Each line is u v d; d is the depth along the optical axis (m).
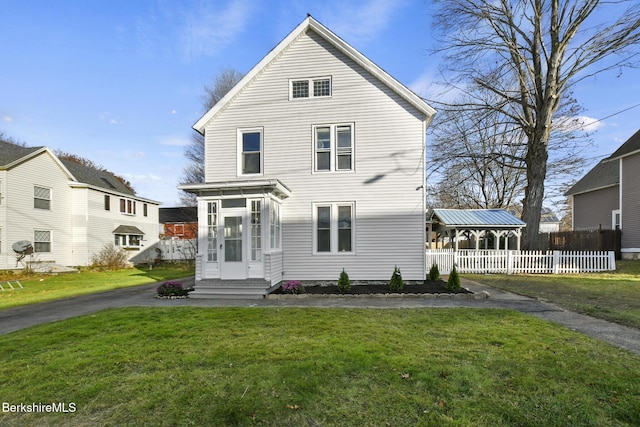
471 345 4.65
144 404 3.19
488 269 14.03
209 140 11.55
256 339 5.05
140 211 27.61
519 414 2.91
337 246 10.91
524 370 3.77
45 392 3.47
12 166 17.67
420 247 10.61
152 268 22.44
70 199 21.36
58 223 20.42
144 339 5.16
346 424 2.82
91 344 4.96
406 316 6.46
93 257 21.83
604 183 21.41
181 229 38.66
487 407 3.02
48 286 13.06
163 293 9.53
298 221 11.05
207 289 9.38
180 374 3.82
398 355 4.27
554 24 13.94
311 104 11.12
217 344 4.85
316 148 11.11
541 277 12.54
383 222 10.75
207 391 3.40
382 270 10.71
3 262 17.25
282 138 11.23
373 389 3.38
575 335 5.08
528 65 15.10
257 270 9.73
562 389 3.33
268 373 3.78
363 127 10.91
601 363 3.97
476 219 15.30
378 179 10.80
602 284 10.65
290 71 11.25
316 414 2.97
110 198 24.03
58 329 5.84
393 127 10.80
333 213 10.93
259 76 11.40
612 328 5.55
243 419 2.90
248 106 11.41
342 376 3.68
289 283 9.54
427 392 3.31
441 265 14.16
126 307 7.91
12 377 3.84
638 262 16.11
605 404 3.06
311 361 4.08
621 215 18.59
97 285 13.21
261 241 9.68
